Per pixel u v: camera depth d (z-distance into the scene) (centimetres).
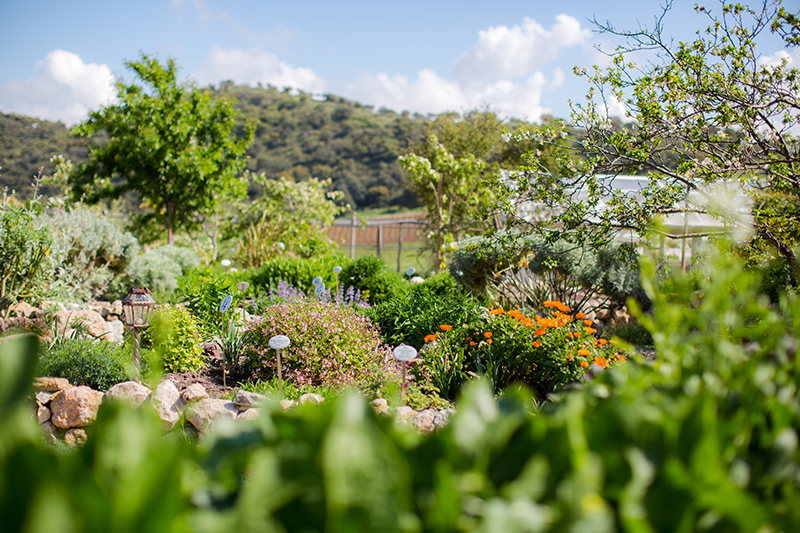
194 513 79
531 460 86
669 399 114
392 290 875
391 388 124
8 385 75
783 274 437
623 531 87
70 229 804
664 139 507
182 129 1448
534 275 822
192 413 368
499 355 511
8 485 67
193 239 1633
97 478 71
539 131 543
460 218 1449
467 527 78
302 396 385
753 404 114
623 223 519
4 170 3066
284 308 544
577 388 149
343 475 77
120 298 916
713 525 89
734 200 462
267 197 1705
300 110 6469
